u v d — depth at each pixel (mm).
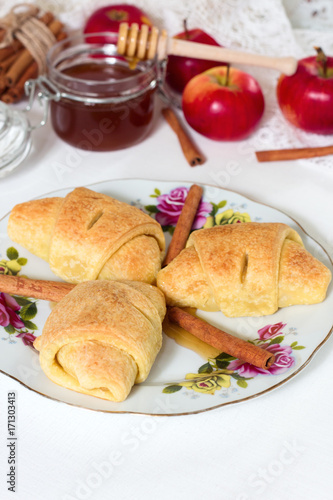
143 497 389
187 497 389
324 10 791
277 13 749
